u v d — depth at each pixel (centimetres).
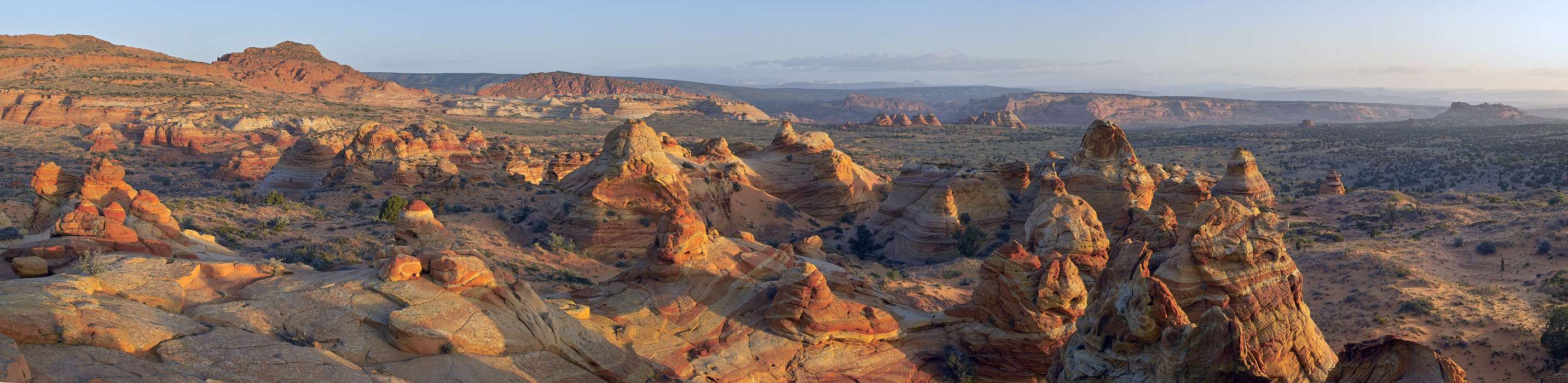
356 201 7975
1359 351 2083
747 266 3722
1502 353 4147
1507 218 8131
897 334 3484
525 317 2756
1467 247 6675
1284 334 2527
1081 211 4306
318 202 8006
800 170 9562
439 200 8212
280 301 2573
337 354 2328
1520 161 17462
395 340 2461
